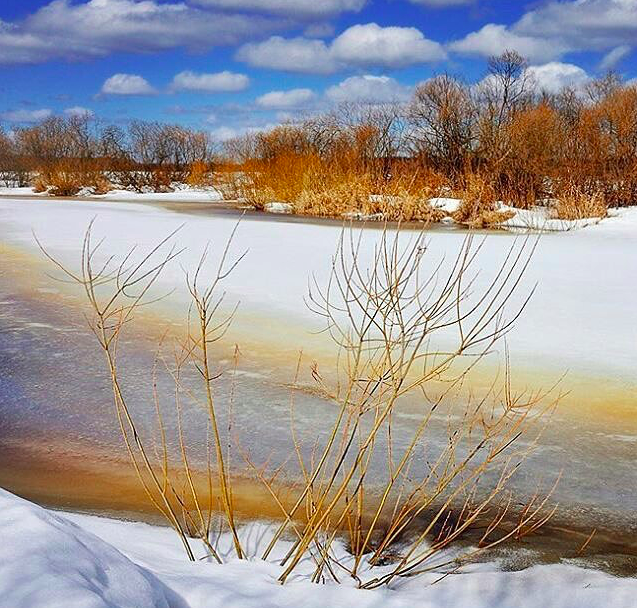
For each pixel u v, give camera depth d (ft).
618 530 12.69
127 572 7.61
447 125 85.71
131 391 19.88
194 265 39.96
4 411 18.37
